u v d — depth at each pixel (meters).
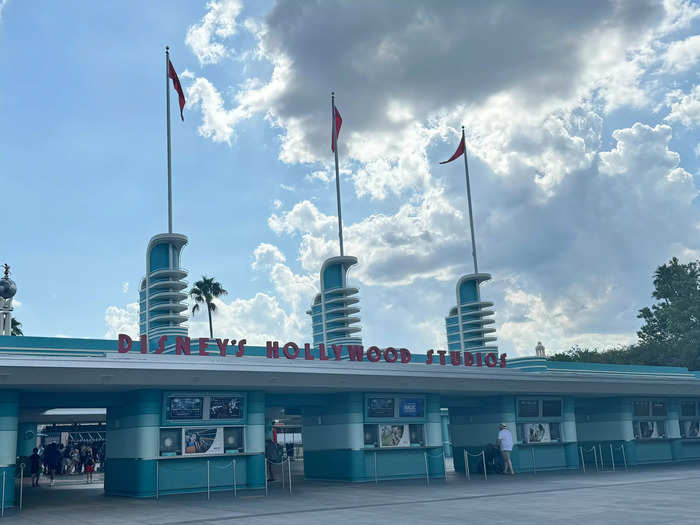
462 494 25.30
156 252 33.91
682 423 46.66
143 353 26.00
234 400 30.02
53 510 23.88
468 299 44.50
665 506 19.61
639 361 79.94
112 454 30.03
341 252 40.09
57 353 27.34
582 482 29.19
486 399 39.12
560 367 41.16
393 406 34.44
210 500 25.59
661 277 83.06
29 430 49.62
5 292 30.94
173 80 38.06
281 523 18.36
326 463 34.34
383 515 19.42
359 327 38.28
